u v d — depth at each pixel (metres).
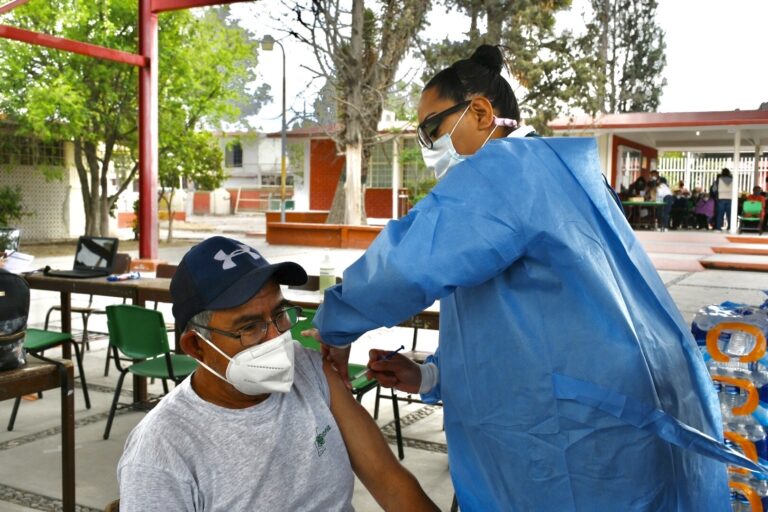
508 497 1.52
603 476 1.44
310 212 23.16
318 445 1.60
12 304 2.71
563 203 1.46
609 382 1.42
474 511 1.62
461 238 1.42
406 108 20.95
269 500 1.53
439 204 1.47
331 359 1.75
